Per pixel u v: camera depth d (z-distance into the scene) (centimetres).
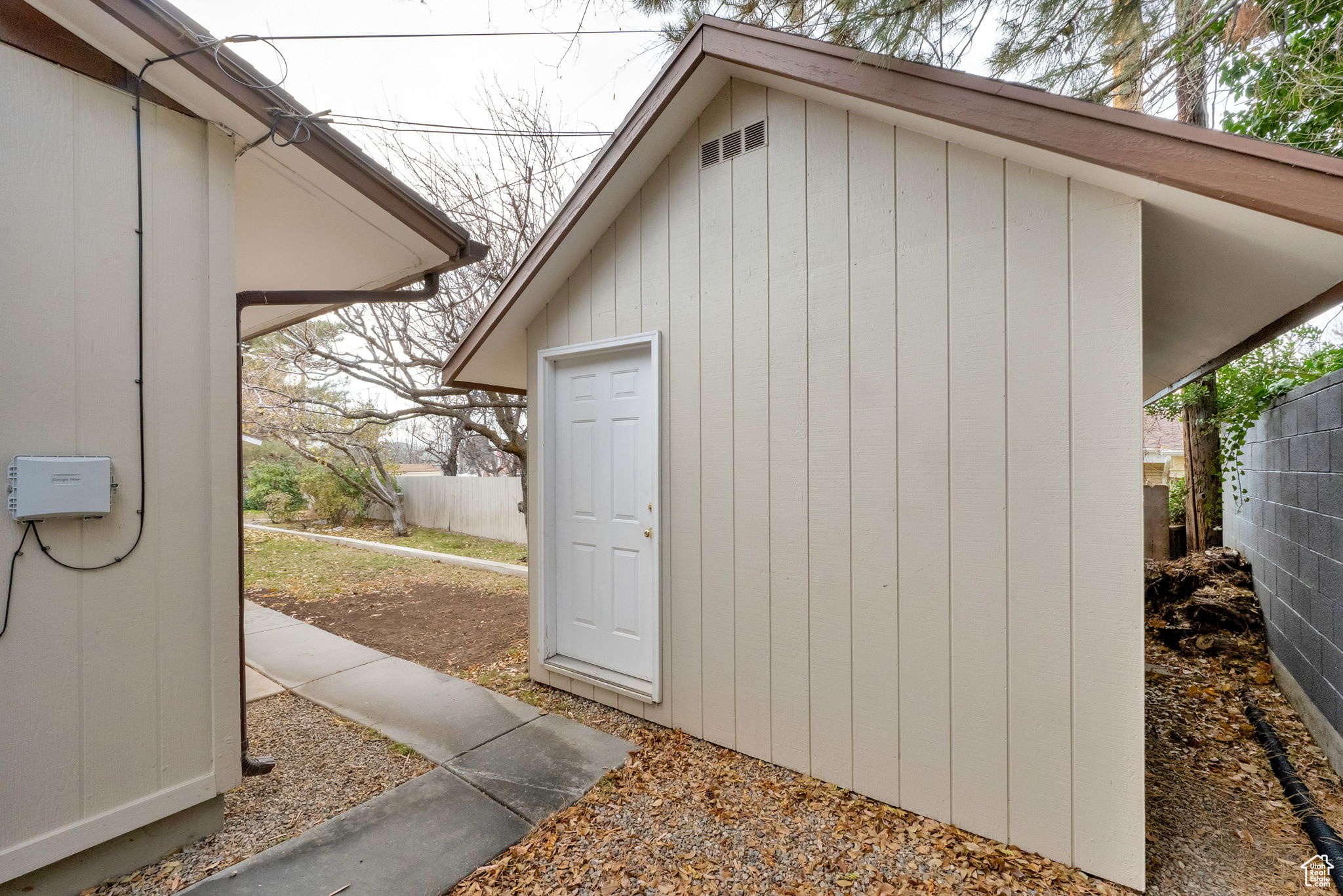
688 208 297
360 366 711
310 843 211
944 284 221
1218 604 411
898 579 231
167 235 205
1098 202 192
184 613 209
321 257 324
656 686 307
